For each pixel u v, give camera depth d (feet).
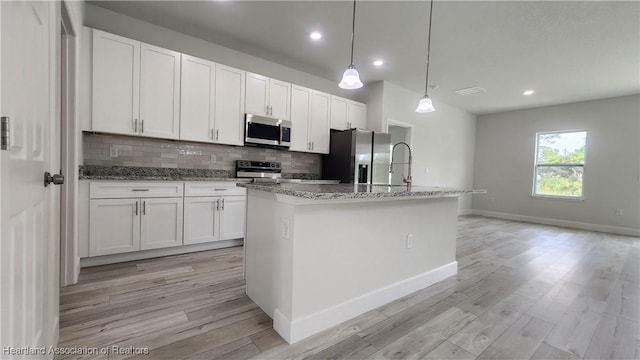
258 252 6.53
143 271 8.42
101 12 9.64
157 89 9.87
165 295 6.96
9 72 2.49
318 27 10.48
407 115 17.63
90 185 8.32
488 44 11.32
